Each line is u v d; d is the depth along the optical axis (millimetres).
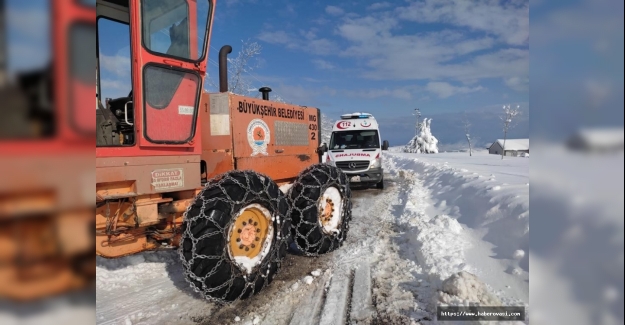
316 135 5594
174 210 3082
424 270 3795
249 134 4062
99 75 3346
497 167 12633
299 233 4109
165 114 2922
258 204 3217
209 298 2908
